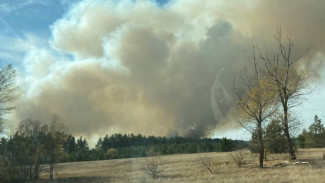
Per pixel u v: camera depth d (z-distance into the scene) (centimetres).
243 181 2175
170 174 3356
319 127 8238
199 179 2616
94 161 8088
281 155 4347
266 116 3319
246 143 3581
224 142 7575
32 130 4100
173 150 8931
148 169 3356
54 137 4175
